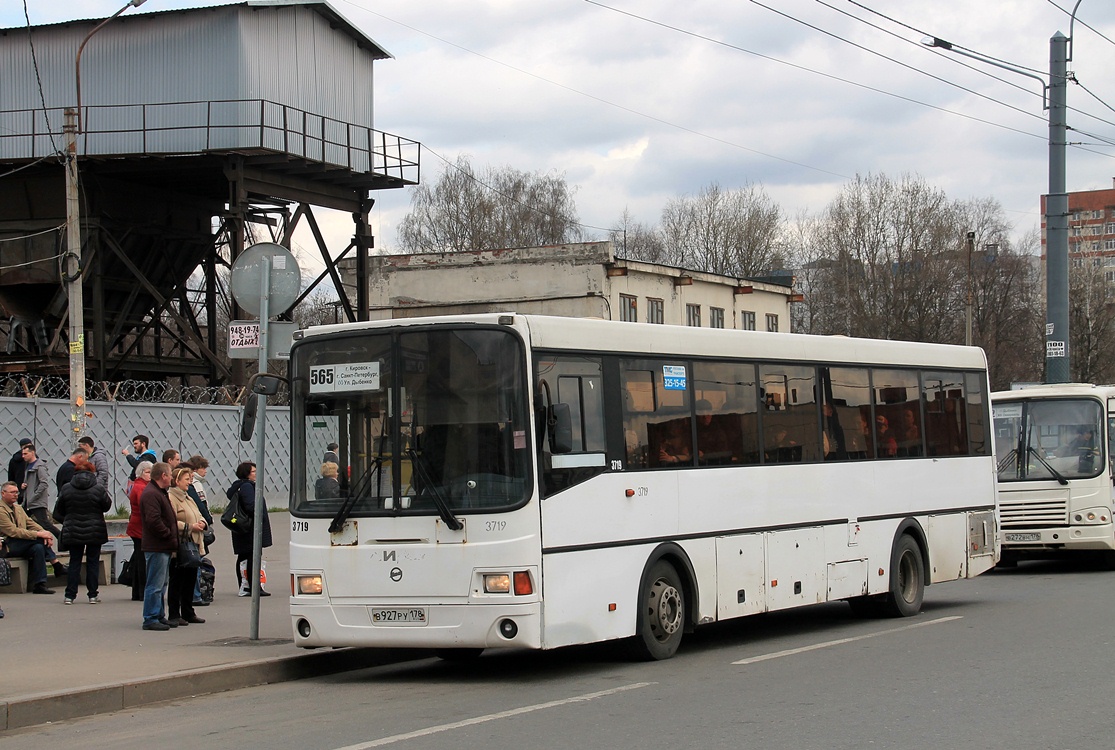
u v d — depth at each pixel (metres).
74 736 8.90
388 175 37.38
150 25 34.75
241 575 16.67
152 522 13.36
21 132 35.66
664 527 11.80
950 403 16.77
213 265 40.62
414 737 8.30
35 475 17.88
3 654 11.74
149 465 16.31
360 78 38.81
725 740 8.02
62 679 10.31
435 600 10.41
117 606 15.47
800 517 13.68
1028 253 70.56
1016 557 23.36
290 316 35.75
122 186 36.72
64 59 35.47
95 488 15.73
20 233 35.97
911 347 16.09
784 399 13.72
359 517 10.73
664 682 10.48
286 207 38.31
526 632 10.19
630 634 11.33
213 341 40.03
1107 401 22.23
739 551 12.74
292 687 11.02
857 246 65.06
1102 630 13.55
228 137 33.78
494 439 10.46
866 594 14.70
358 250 38.12
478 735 8.32
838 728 8.35
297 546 10.98
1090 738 7.99
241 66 34.22
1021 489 22.09
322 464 11.00
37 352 37.69
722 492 12.59
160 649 12.06
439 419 10.63
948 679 10.41
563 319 11.05
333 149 36.59
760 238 73.00
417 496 10.57
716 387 12.77
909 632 13.79
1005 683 10.16
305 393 11.17
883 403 15.41
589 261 42.28
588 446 11.05
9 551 16.78
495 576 10.27
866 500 14.81
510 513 10.30
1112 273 159.88
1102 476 21.75
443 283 44.25
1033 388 22.80
